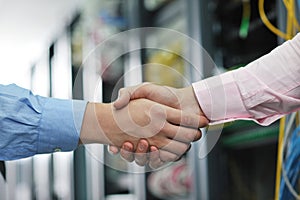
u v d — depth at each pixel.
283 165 1.40
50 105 1.14
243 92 1.10
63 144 1.14
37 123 1.13
